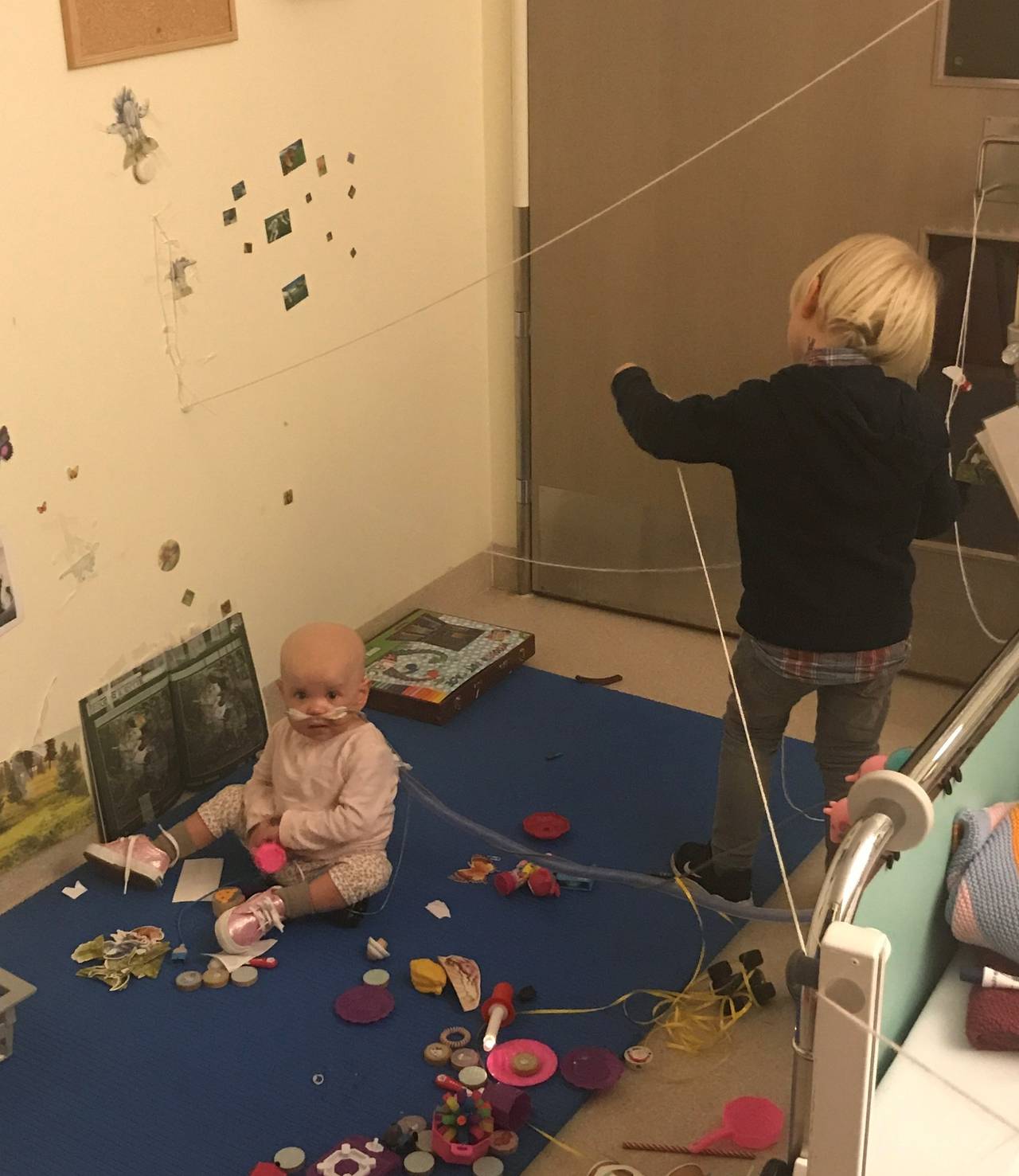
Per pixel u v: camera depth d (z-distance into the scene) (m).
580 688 2.93
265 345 2.57
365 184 2.74
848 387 1.87
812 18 2.56
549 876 2.28
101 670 2.37
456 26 2.88
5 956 2.17
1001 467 1.81
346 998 2.05
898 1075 1.41
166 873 2.37
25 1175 1.76
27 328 2.10
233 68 2.37
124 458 2.32
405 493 3.06
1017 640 1.57
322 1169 1.72
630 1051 1.94
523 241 3.02
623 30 2.75
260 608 2.71
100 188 2.17
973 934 1.49
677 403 2.02
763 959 2.15
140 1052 1.97
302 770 2.29
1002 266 2.53
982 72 2.43
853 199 2.64
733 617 3.11
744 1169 1.75
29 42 2.01
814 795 2.55
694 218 2.81
